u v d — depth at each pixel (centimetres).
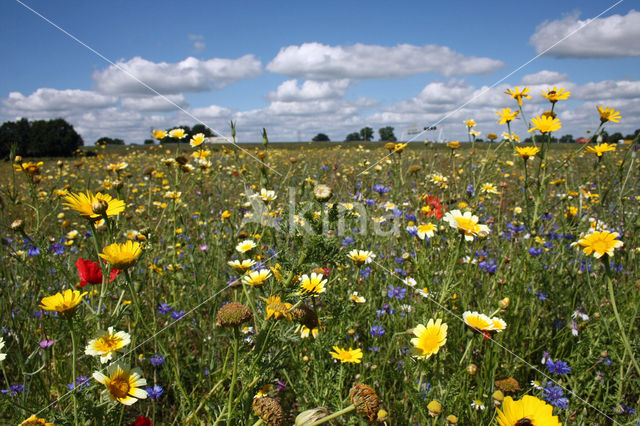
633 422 195
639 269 319
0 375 245
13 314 266
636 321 284
